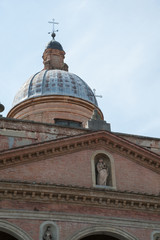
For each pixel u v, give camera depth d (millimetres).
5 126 40406
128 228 37781
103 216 37500
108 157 40531
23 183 35906
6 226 34656
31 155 38062
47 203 36531
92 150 40406
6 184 35531
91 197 37625
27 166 37688
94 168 39625
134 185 40125
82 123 55312
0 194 35438
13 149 37375
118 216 37969
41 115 54344
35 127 41312
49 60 63938
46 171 38031
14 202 35688
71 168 38906
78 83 59438
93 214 37312
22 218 35312
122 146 41125
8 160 37188
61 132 41781
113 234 37531
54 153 38969
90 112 56688
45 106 54938
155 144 44812
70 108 55406
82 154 39875
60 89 57312
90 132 40406
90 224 36844
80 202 37406
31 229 35188
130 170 40625
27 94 57594
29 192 36125
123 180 39938
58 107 55000
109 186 39250
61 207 36719
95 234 37562
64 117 54688
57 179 38062
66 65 65250
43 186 36438
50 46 65438
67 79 59156
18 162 37500
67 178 38406
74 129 42281
